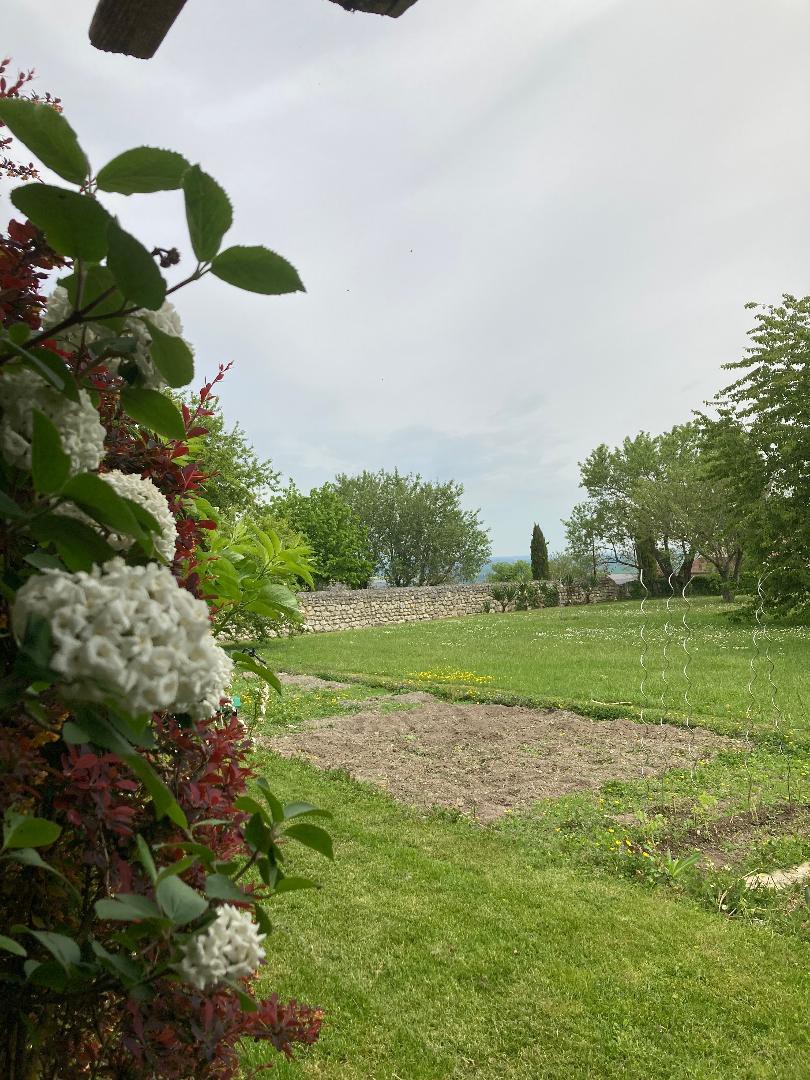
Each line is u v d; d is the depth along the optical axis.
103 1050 1.37
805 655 13.02
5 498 0.87
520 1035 2.99
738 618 20.11
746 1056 2.86
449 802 5.88
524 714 8.94
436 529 42.69
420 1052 2.89
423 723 8.56
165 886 0.99
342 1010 3.14
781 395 19.70
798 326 19.89
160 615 0.83
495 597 31.61
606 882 4.40
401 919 3.93
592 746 7.43
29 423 0.99
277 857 1.23
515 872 4.54
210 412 1.81
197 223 0.91
